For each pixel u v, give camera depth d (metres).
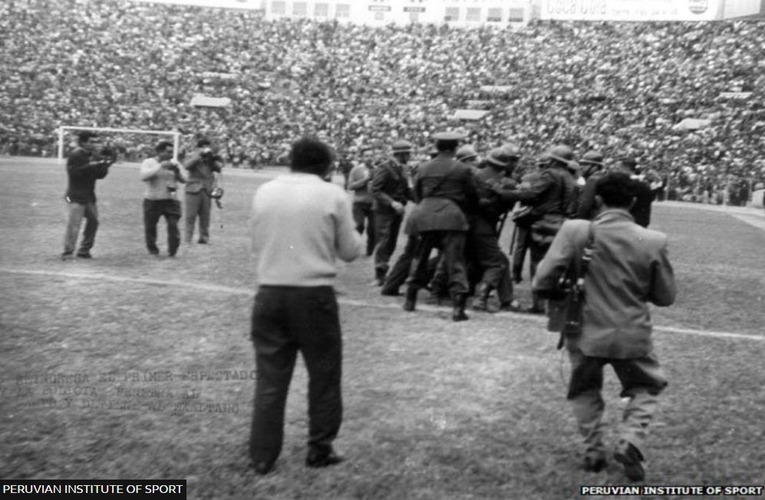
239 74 61.69
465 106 57.69
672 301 5.55
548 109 54.88
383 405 6.89
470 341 9.13
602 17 65.25
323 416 5.52
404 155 12.68
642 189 10.26
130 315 9.72
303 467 5.55
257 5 71.19
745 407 7.21
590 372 5.57
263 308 5.42
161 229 19.20
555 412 6.87
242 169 51.56
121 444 5.80
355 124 55.06
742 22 59.62
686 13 62.97
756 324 11.24
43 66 58.69
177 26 66.50
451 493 5.21
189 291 11.33
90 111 54.75
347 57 64.62
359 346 8.76
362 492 5.18
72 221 13.64
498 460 5.79
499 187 10.69
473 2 72.25
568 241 5.51
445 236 10.09
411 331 9.52
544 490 5.30
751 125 47.31
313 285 5.38
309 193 5.43
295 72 62.47
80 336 8.65
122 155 52.38
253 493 5.11
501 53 63.34
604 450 5.64
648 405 5.47
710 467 5.79
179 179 14.72
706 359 8.94
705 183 43.38
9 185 28.42
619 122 51.44
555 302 5.73
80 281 11.71
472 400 7.11
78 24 63.81
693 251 20.98
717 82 54.19
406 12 73.38
